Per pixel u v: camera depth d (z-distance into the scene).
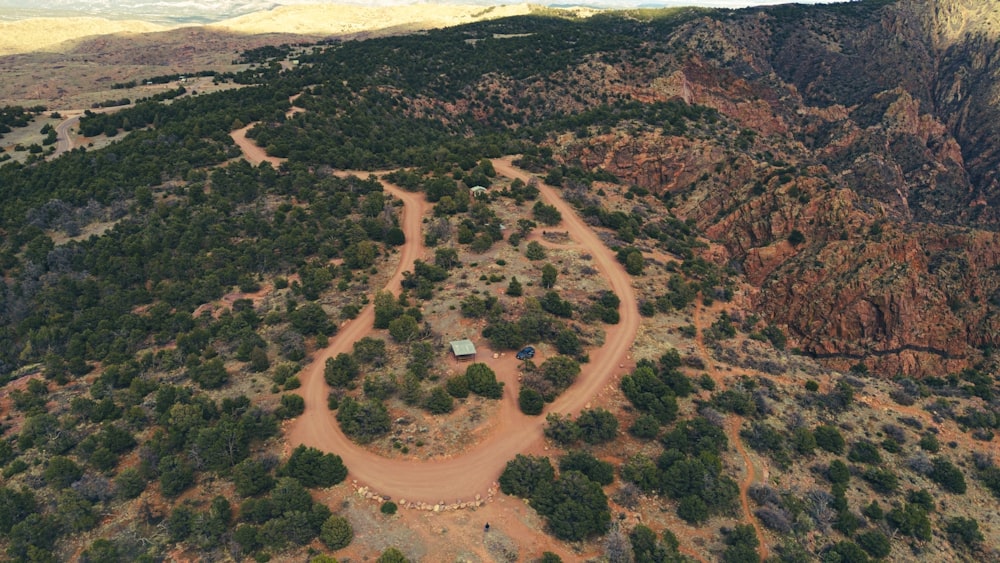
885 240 117.31
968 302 116.31
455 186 124.81
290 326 84.44
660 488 59.03
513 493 57.56
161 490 56.00
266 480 56.38
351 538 51.75
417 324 83.50
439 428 65.00
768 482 62.47
